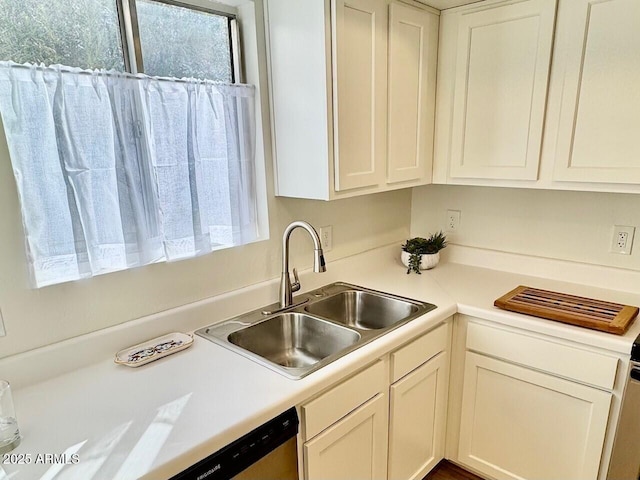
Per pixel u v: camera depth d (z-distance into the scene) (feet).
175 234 4.90
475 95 6.07
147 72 4.67
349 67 4.99
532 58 5.45
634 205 5.93
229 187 5.40
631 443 4.75
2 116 3.63
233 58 5.43
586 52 5.05
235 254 5.57
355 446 4.61
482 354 5.75
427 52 6.11
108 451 3.04
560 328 4.99
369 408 4.67
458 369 6.04
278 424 3.59
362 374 4.49
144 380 3.99
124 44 4.48
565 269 6.63
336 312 6.30
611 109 4.99
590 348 4.83
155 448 3.07
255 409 3.50
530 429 5.51
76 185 4.05
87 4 4.17
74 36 4.12
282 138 5.53
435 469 6.59
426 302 5.83
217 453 3.22
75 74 3.93
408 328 5.01
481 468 6.08
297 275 6.09
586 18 4.97
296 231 6.24
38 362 4.00
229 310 5.47
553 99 5.40
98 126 4.14
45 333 4.09
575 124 5.28
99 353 4.39
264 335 5.37
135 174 4.46
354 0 4.87
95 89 4.07
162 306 4.92
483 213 7.45
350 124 5.16
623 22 4.75
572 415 5.12
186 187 4.92
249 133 5.52
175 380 3.98
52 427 3.31
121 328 4.54
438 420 6.06
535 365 5.27
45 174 3.88
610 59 4.90
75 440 3.16
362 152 5.42
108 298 4.47
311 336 5.48
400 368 5.01
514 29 5.53
